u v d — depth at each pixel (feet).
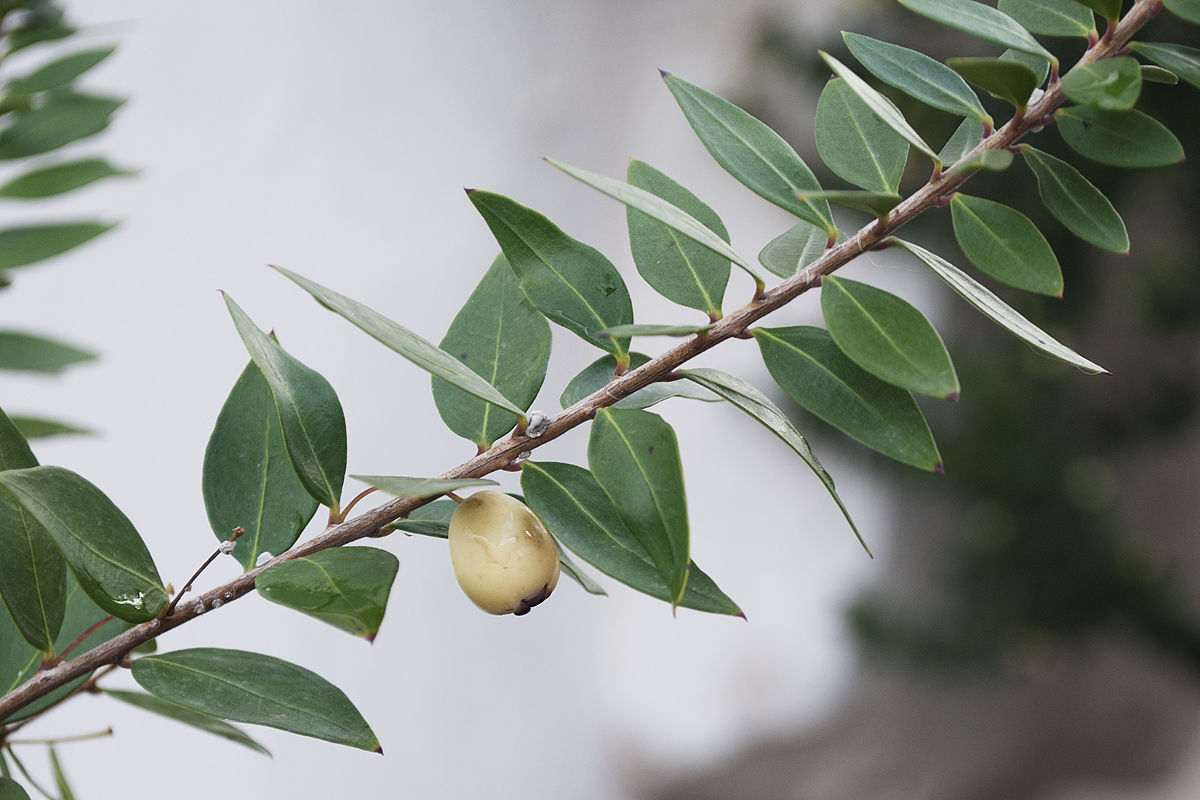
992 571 3.19
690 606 0.87
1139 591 3.27
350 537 0.88
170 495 3.36
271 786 3.66
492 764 4.17
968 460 3.10
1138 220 3.42
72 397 3.26
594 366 0.92
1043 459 3.13
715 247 0.85
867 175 0.90
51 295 3.25
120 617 0.86
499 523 0.86
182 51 3.54
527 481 0.88
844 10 3.35
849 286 0.86
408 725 4.02
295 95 3.82
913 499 4.22
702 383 0.87
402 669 4.02
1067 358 0.86
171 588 0.88
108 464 3.29
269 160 3.74
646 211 0.84
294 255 3.79
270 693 0.87
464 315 0.92
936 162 0.86
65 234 1.11
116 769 3.30
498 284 0.93
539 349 0.92
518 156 4.38
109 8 3.37
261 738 3.66
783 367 0.87
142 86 3.45
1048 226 2.97
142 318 3.40
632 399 0.91
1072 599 3.22
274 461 0.92
